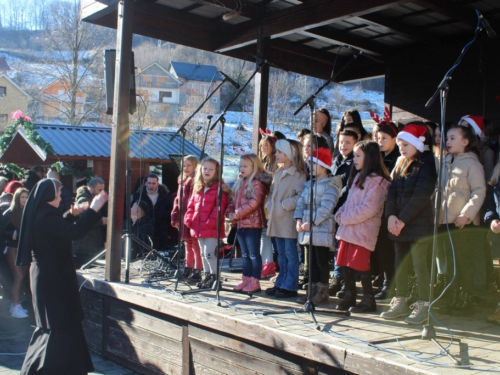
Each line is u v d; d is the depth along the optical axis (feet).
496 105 23.77
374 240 14.23
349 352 10.89
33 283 13.98
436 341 11.14
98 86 101.40
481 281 14.30
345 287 14.61
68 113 100.58
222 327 13.91
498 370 9.82
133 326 17.52
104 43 101.96
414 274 15.03
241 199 16.98
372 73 28.91
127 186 18.66
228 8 21.74
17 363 17.90
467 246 14.20
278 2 22.34
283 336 12.25
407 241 13.37
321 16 21.17
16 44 193.47
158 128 93.35
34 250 13.99
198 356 15.12
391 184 13.64
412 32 24.50
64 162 39.47
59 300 13.88
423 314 12.98
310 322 13.20
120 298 17.78
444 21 23.79
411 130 13.37
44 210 14.07
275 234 16.29
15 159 40.70
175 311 15.47
